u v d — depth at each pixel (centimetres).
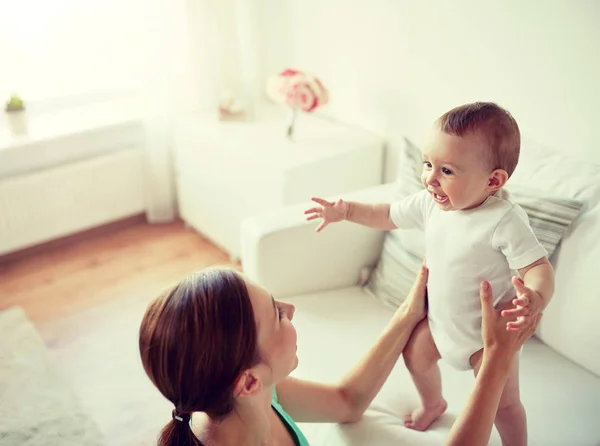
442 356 137
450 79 222
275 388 126
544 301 115
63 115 304
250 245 188
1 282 285
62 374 228
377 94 257
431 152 121
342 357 168
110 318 259
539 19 187
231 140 263
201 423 100
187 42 298
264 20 305
